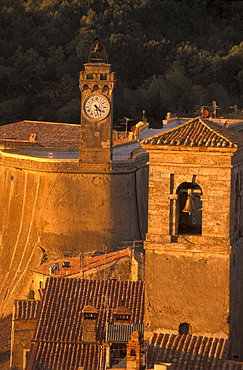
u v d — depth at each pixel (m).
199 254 129.75
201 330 130.50
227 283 129.12
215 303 129.75
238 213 132.25
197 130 132.25
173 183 130.25
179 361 126.94
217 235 129.00
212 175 128.38
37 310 168.50
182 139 129.50
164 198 130.62
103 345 152.50
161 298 131.62
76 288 165.62
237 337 134.88
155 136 131.62
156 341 130.25
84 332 156.62
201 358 127.06
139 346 126.19
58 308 162.38
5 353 184.62
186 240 130.25
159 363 126.69
